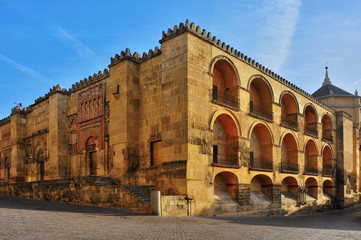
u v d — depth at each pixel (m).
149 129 26.84
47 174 36.88
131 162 26.75
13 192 34.31
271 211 30.31
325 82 63.44
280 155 33.16
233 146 27.67
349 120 50.00
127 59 27.88
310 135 39.69
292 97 37.22
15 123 42.31
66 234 10.70
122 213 19.33
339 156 46.94
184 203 21.27
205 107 24.39
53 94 36.28
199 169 23.00
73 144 34.59
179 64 23.92
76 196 25.67
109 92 30.52
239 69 28.78
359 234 13.88
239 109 27.81
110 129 28.56
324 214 34.69
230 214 25.28
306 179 37.91
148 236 10.99
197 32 24.61
